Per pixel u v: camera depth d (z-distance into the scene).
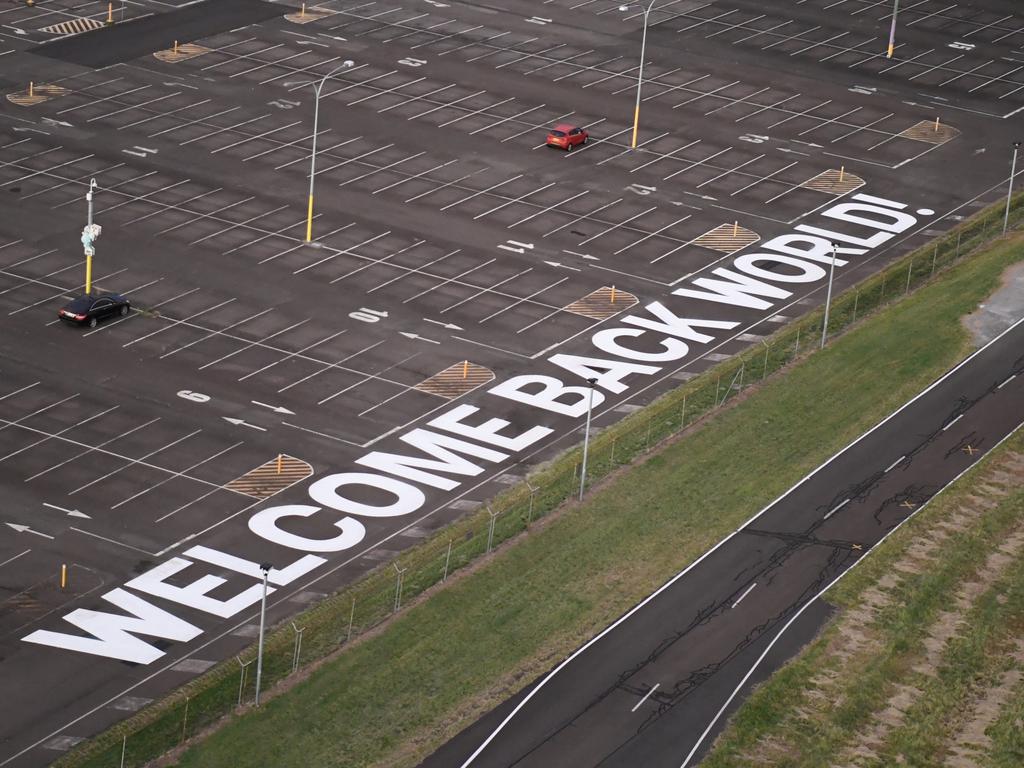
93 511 89.44
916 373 109.69
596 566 86.38
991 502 95.06
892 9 195.12
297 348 109.56
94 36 169.12
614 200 137.50
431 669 77.25
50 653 77.62
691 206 137.38
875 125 158.38
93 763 69.75
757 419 102.94
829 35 184.12
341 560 86.94
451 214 132.75
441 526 90.56
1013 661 81.06
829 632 81.94
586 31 180.50
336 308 115.69
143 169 138.12
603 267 124.94
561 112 156.75
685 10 189.38
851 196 141.50
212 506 90.94
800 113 160.25
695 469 96.62
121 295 114.81
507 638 79.88
